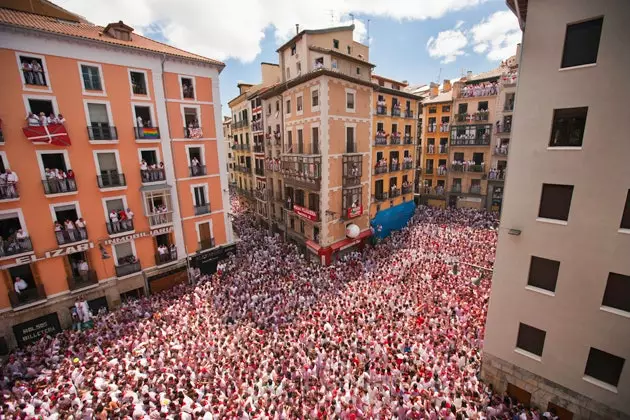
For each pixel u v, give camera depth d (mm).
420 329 16078
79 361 14766
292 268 24953
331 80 24000
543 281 11656
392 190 33531
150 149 21641
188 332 16656
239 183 46062
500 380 13211
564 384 11555
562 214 10898
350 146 27016
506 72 37375
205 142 24297
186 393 12227
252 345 15406
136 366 14008
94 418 11172
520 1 10852
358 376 13211
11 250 16953
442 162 43094
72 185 18562
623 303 10078
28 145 17234
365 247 29938
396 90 31641
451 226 33531
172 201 22984
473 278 20781
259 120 35500
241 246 30203
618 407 10461
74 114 18469
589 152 9898
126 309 19797
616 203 9656
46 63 17359
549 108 10477
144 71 20812
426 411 11188
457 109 40625
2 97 16328
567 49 10039
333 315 17625
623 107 9164
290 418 11156
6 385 13984
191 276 24047
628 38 8828
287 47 28938
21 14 18719
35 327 18094
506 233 12078
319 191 25516
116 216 20406
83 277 19828
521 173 11383
